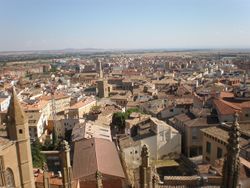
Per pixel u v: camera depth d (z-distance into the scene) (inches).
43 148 4557.1
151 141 3924.7
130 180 2965.1
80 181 2603.3
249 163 2271.2
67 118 6033.5
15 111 2070.6
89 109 7396.7
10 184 2055.9
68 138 5354.3
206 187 1903.3
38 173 2795.3
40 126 5895.7
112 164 2960.1
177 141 4055.1
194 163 3651.6
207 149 3531.0
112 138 4402.1
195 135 4050.2
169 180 1980.8
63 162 1483.8
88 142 3555.6
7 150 2005.4
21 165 2122.3
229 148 900.6
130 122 4778.5
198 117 4227.4
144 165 1369.3
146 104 6476.4
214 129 3506.4
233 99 4665.4
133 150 3745.1
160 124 3978.8
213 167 2351.1
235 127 889.5
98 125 4790.8
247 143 2910.9
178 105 5413.4
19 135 2095.2
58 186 2488.9
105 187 2662.4
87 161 2962.6
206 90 6943.9
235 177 903.1
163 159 4015.8
